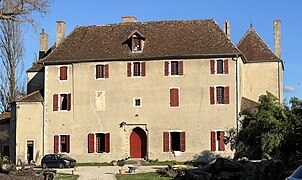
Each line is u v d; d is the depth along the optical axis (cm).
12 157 4872
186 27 4797
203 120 4438
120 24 5006
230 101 4409
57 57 4759
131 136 4581
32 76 5294
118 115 4578
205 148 4403
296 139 2975
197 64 4497
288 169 2711
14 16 3023
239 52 4425
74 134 4647
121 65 4619
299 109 3083
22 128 4769
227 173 2547
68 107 4688
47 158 4294
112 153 4556
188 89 4488
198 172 2589
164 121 4494
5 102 5484
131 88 4578
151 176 3212
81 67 4694
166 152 4459
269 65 4822
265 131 3100
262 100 3253
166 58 4541
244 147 3291
